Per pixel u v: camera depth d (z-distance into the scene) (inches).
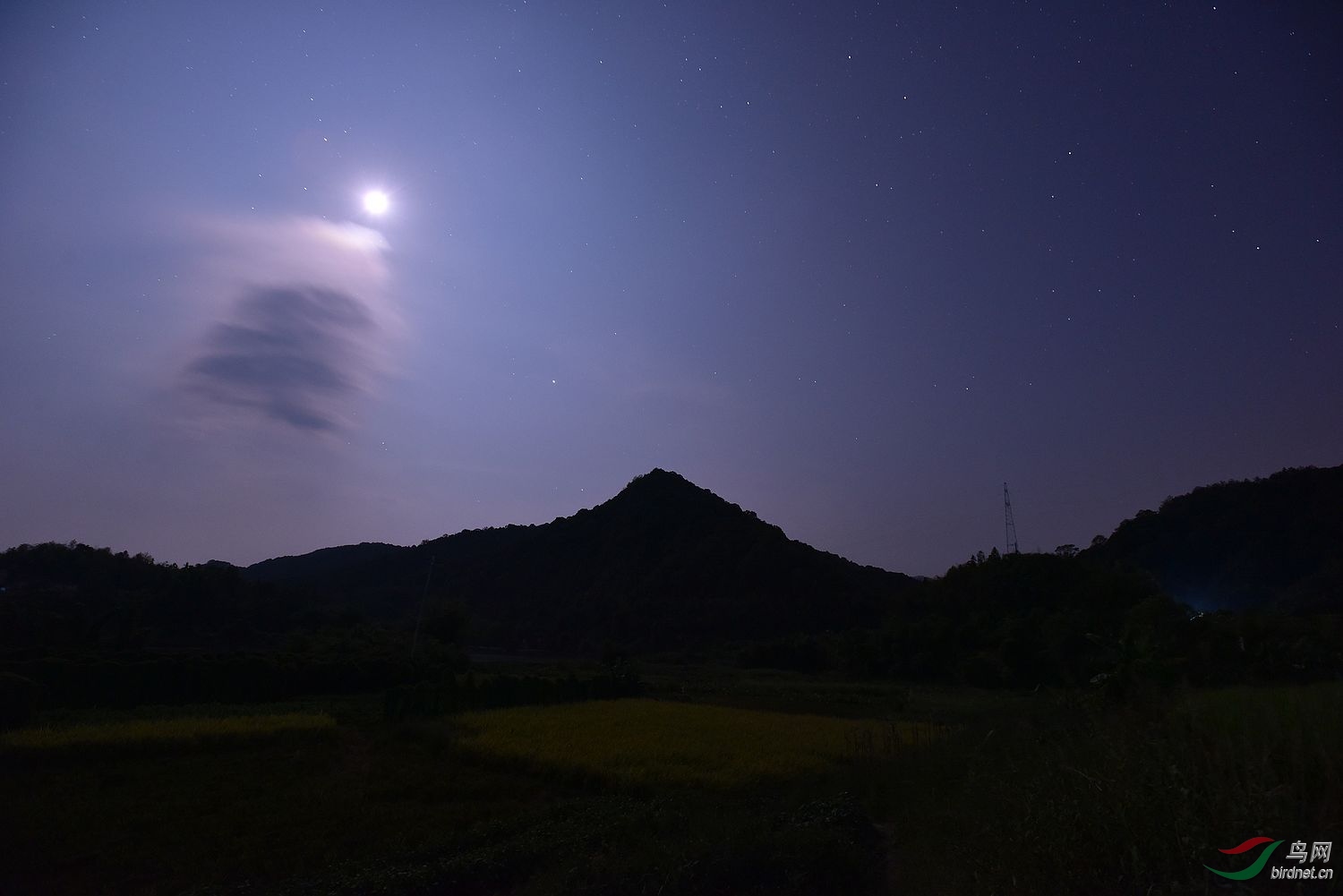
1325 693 389.1
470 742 904.9
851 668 2716.5
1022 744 479.2
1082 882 222.7
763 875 314.3
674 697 1859.0
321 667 1641.2
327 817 578.2
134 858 469.4
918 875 305.4
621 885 324.2
